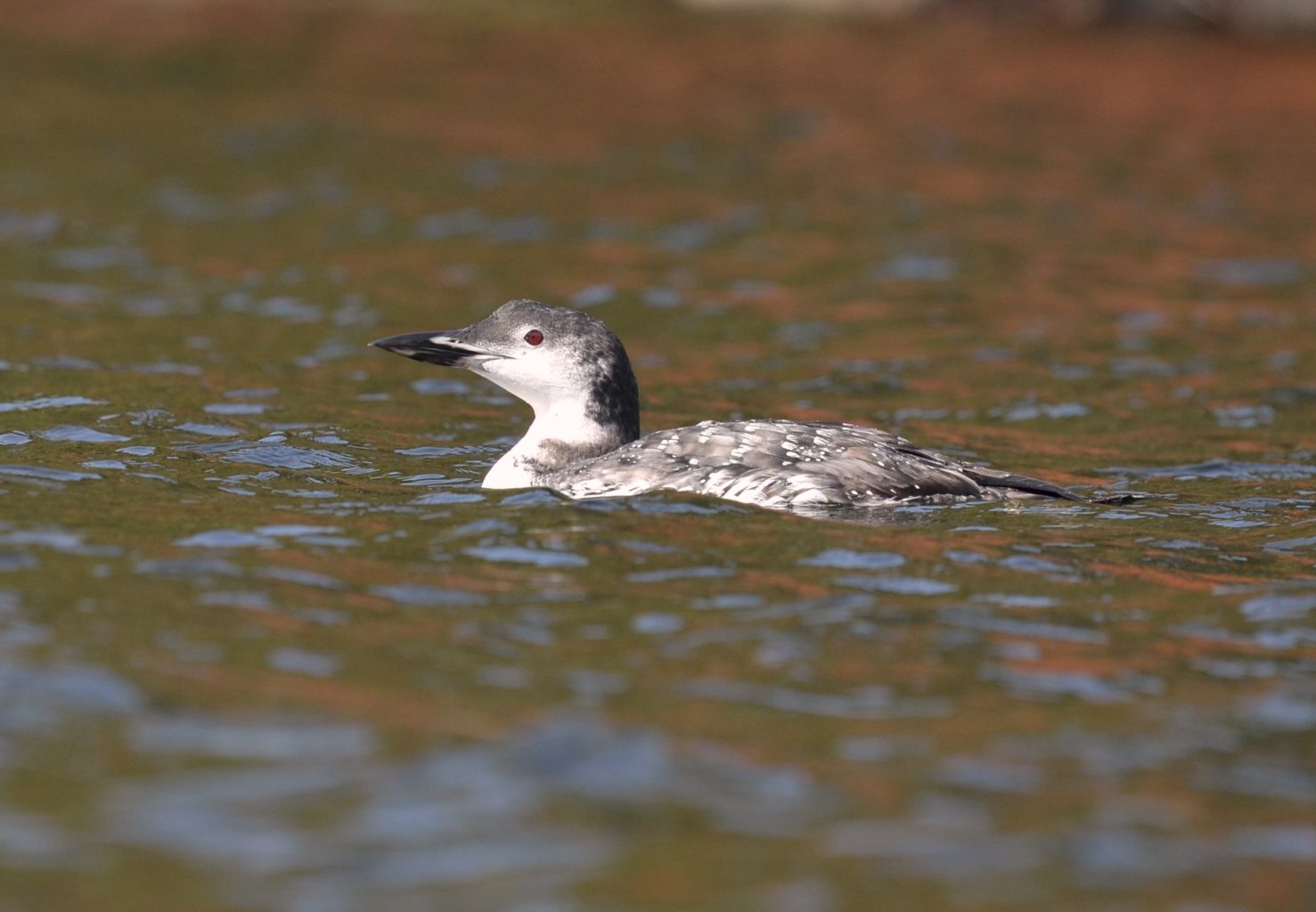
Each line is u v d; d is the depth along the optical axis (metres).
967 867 6.29
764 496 10.86
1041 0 44.22
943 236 24.83
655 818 6.61
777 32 43.06
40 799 6.61
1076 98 36.69
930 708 7.70
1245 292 21.72
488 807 6.65
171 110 32.03
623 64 38.72
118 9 41.47
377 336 18.41
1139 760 7.18
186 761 6.97
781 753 7.19
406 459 12.92
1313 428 15.11
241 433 13.52
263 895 6.01
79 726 7.24
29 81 33.62
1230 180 29.39
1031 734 7.44
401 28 41.47
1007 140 32.41
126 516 10.46
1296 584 9.55
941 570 9.67
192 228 23.70
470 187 27.22
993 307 20.70
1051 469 13.38
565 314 12.13
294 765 6.95
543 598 9.05
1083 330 19.59
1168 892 6.12
